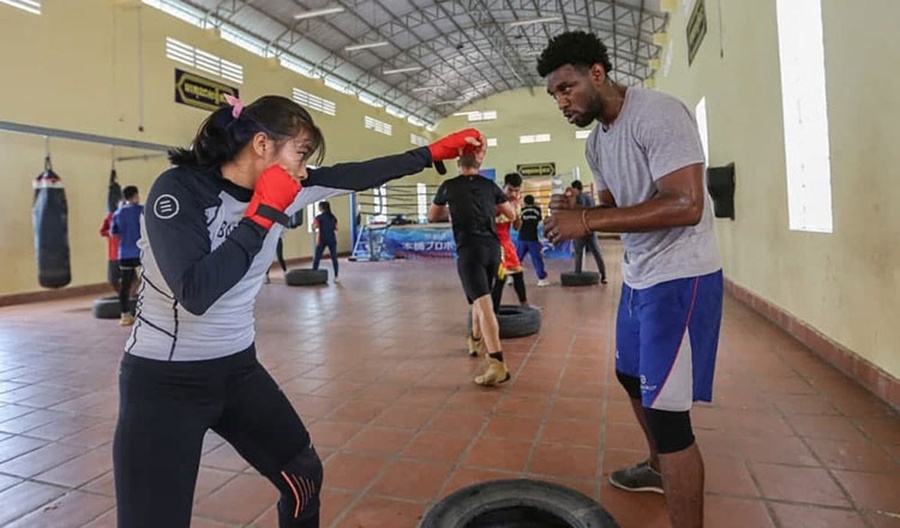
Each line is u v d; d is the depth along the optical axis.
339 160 15.44
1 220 7.04
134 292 5.68
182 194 0.94
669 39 10.36
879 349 2.62
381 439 2.36
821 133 3.38
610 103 1.43
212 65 10.70
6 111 7.11
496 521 1.65
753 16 4.58
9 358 3.96
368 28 13.84
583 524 1.56
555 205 1.45
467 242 3.09
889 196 2.45
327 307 6.01
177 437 0.99
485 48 16.59
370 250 12.54
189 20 10.51
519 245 7.01
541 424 2.46
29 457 2.27
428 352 3.86
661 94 1.39
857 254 2.80
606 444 2.23
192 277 0.85
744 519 1.66
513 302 5.75
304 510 1.27
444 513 1.63
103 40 8.48
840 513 1.68
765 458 2.05
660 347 1.38
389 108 19.19
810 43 3.49
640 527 1.65
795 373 3.03
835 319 3.13
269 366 3.58
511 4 13.37
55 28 7.74
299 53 13.60
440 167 1.57
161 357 0.99
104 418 2.72
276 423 1.17
